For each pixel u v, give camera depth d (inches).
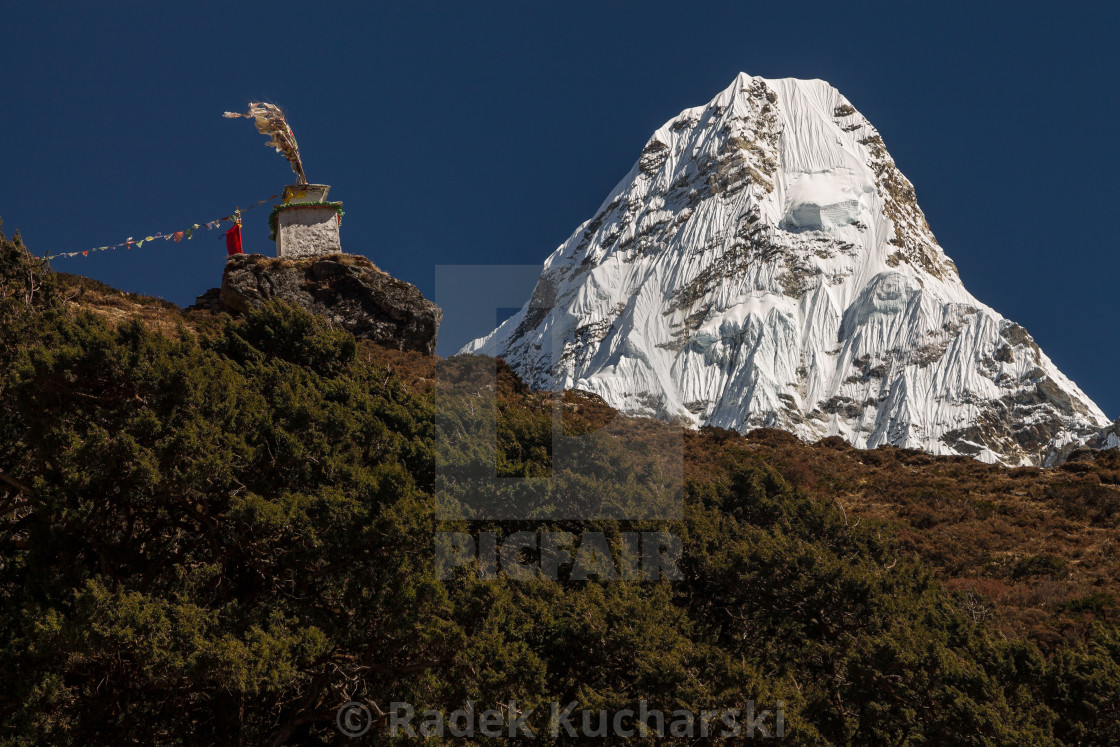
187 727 2052.2
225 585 2251.5
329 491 2177.7
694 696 2078.0
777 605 2859.3
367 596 2081.7
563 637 2249.0
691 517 2984.7
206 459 2098.9
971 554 5246.1
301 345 3297.2
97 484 2071.9
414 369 5196.9
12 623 2000.5
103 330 2297.0
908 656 2413.9
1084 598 4330.7
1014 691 2484.0
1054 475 7253.9
